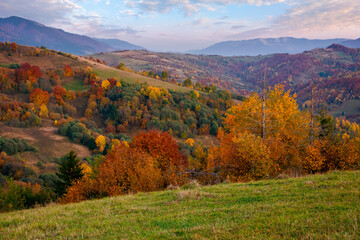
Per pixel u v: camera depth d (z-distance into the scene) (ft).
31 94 389.80
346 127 369.50
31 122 340.59
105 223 23.82
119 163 72.84
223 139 108.68
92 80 485.15
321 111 93.30
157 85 489.67
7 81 413.39
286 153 69.26
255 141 68.39
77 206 35.53
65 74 516.73
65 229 23.25
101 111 422.41
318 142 72.79
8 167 199.41
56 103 420.77
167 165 92.63
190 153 247.70
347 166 64.28
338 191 26.45
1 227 26.63
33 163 234.99
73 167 99.09
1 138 250.16
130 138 344.08
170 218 23.30
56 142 301.43
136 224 22.52
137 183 60.39
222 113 426.51
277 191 31.04
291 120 95.66
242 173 69.97
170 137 116.47
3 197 71.77
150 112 386.11
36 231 23.09
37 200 89.71
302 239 14.84
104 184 62.08
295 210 21.29
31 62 547.49
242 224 18.70
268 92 107.45
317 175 42.55
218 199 30.45
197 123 385.50
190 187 45.24
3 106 351.25
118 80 488.85
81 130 327.67
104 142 296.71
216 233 17.24
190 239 16.93
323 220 17.81
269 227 17.72
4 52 547.49
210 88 563.07
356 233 14.89
